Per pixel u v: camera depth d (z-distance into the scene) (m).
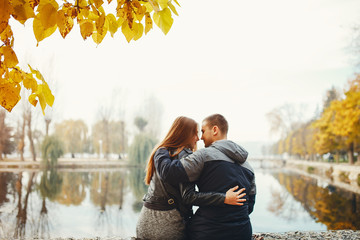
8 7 0.72
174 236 2.05
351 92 26.97
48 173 27.28
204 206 2.01
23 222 7.79
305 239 3.05
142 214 2.14
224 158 2.05
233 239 1.93
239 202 2.00
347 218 8.56
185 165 1.96
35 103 0.92
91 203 11.94
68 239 3.33
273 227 7.93
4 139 45.16
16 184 17.58
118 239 3.02
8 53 0.81
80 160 44.53
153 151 2.22
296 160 59.81
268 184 20.00
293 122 64.06
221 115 2.32
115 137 55.16
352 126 26.66
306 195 14.14
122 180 22.06
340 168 27.83
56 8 0.83
